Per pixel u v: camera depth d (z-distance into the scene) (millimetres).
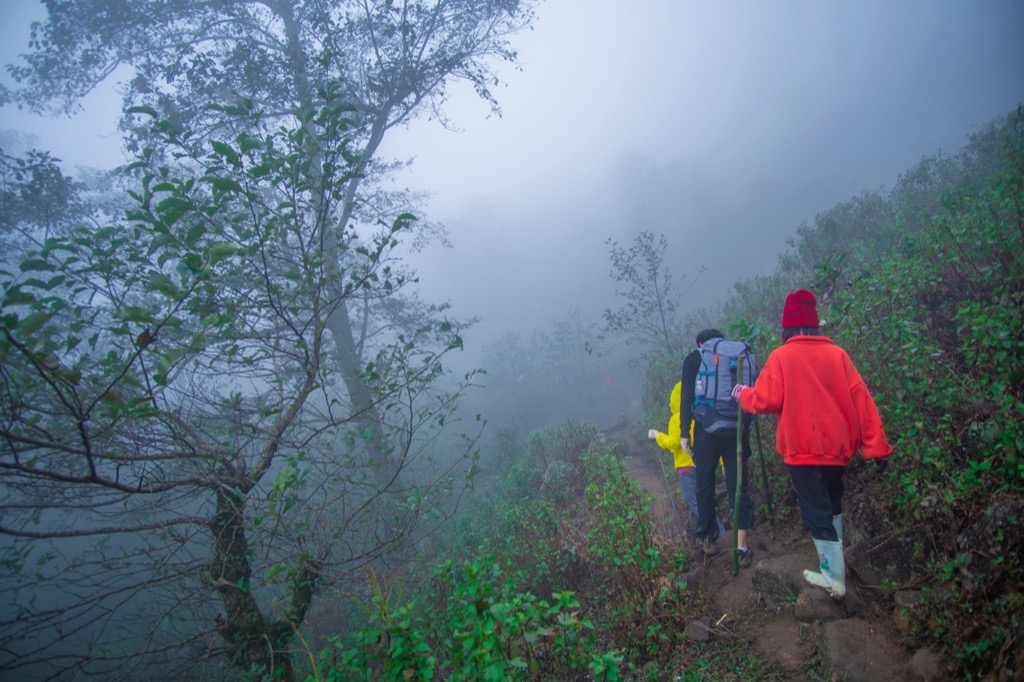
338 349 8320
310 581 4020
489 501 8430
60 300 2850
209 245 3609
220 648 3699
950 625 2439
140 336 2725
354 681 2984
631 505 3895
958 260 4750
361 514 4352
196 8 9375
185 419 3836
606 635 3445
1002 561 2379
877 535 3148
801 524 3836
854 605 2887
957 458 3043
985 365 3391
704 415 3736
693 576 3627
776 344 5035
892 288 4285
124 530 3150
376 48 9258
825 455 2885
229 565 3648
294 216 3826
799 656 2818
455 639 2621
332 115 3803
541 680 3033
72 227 6117
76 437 3082
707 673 2889
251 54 7895
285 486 3223
